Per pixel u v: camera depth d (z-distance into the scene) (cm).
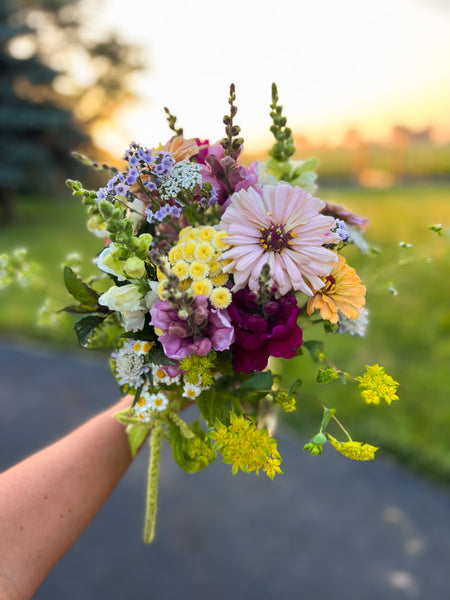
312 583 221
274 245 80
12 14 1647
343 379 84
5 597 66
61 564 234
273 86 102
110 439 95
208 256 80
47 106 1633
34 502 78
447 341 440
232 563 232
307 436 309
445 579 220
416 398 343
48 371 431
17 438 337
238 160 93
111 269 84
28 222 1512
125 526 254
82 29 2227
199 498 270
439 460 280
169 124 96
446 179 1697
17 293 627
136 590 221
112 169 95
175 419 98
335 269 84
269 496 270
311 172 108
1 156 1507
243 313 81
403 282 620
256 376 85
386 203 1408
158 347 85
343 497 266
